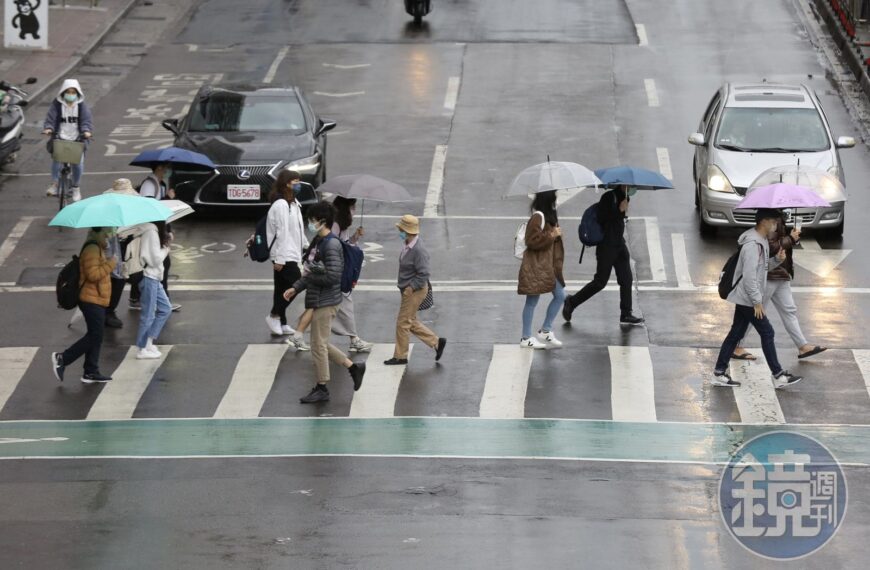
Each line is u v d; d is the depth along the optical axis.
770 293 32.22
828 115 59.19
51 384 31.44
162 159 35.41
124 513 23.69
